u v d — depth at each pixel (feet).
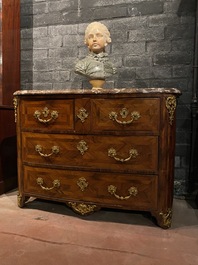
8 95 7.41
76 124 4.90
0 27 7.24
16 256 3.77
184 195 6.47
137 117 4.54
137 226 4.79
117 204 4.82
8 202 5.95
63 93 4.85
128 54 6.70
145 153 4.59
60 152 5.08
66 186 5.11
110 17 6.75
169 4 6.33
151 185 4.62
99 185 4.89
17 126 5.48
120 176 4.75
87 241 4.22
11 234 4.42
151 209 4.66
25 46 7.51
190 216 5.27
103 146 4.79
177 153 6.51
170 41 6.39
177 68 6.38
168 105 4.44
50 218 5.10
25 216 5.18
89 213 5.02
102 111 4.73
